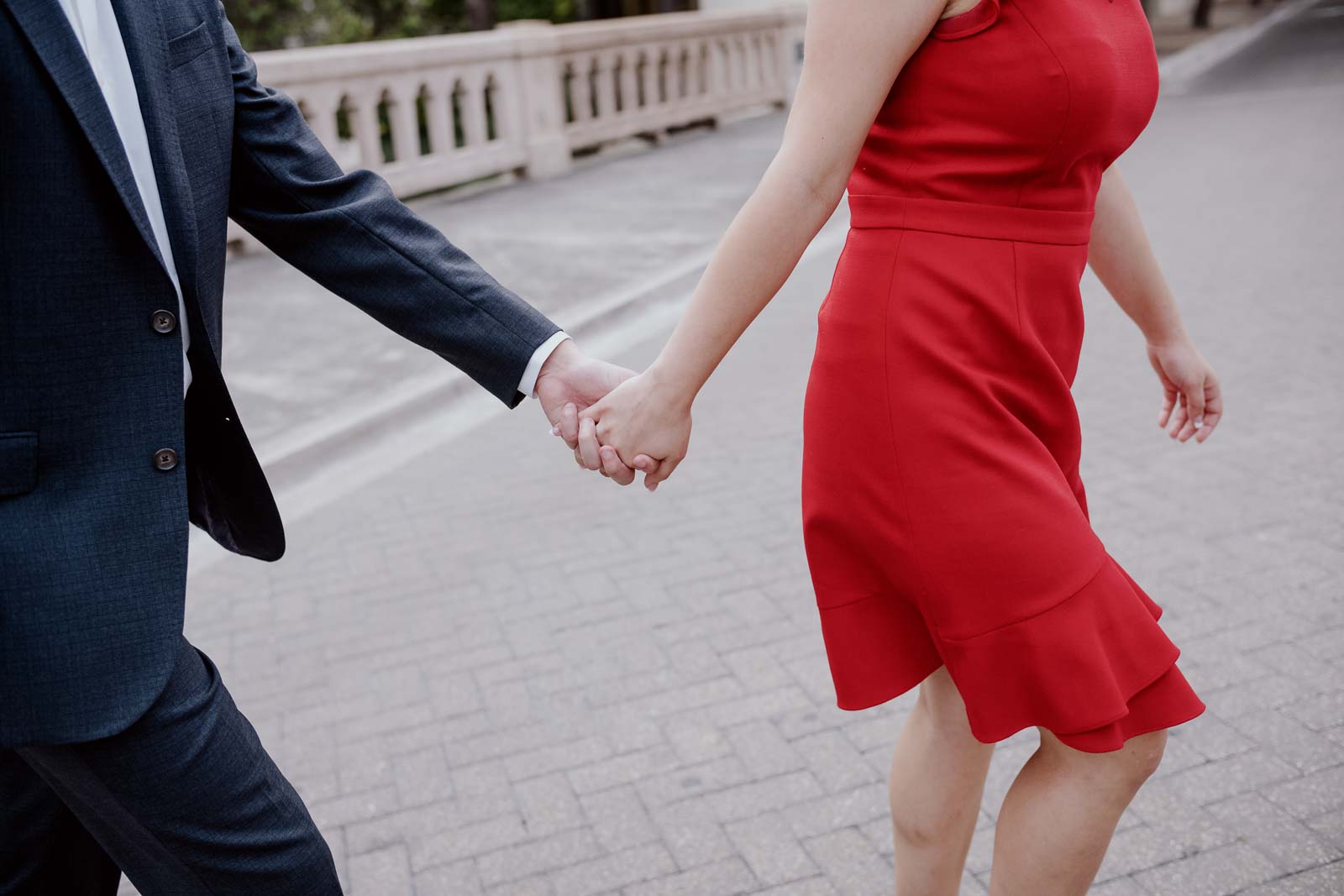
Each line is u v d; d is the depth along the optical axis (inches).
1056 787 68.1
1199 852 98.6
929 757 78.0
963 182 63.5
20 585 55.2
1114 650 65.0
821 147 62.9
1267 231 323.0
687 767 117.6
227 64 64.4
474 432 224.2
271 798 62.9
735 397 230.2
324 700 135.5
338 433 215.9
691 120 585.6
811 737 120.7
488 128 587.2
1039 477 64.5
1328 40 896.9
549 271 325.7
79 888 72.6
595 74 548.1
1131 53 63.7
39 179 53.7
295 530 185.3
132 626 57.0
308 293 321.4
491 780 118.2
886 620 70.7
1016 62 60.6
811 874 101.0
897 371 64.5
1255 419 195.2
